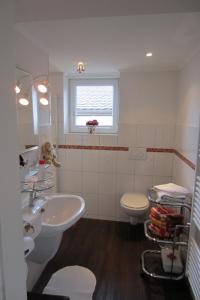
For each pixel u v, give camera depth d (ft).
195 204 5.28
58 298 3.76
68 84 9.90
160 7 3.37
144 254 7.27
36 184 5.31
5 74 1.90
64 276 6.29
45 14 3.56
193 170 6.09
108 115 9.87
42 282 6.06
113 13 3.51
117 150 9.32
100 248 7.67
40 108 6.25
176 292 5.78
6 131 1.93
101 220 9.78
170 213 6.28
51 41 5.53
